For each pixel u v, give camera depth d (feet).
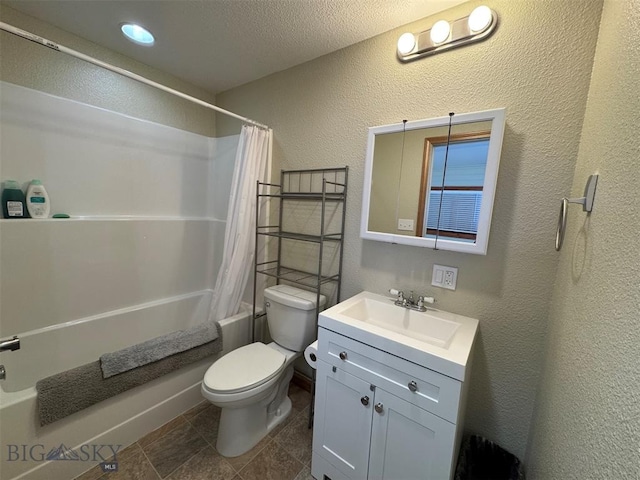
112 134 6.39
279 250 6.79
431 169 4.37
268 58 6.01
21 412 3.70
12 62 5.01
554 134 3.58
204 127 8.16
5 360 5.01
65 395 3.99
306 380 6.65
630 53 2.01
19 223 5.11
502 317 4.08
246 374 4.73
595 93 2.96
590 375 1.92
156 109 7.08
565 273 3.13
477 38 3.98
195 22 4.95
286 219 6.66
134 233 6.79
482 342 4.25
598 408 1.69
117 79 6.32
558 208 3.60
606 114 2.43
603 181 2.24
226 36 5.31
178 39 5.52
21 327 5.26
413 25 4.63
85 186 6.09
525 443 4.09
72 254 5.82
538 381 3.85
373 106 5.10
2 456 3.60
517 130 3.81
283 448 4.99
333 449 4.16
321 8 4.42
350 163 5.47
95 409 4.41
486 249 3.91
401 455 3.50
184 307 7.75
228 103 7.84
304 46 5.48
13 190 5.09
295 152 6.36
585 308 2.24
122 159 6.61
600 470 1.54
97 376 4.29
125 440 4.80
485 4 3.95
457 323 4.10
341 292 5.76
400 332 4.54
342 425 4.03
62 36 5.46
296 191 6.43
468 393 4.37
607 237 1.97
